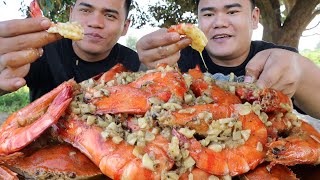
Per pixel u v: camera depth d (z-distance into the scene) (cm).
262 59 40
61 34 35
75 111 31
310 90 44
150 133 29
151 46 39
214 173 28
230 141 30
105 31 61
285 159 30
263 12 157
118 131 30
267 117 34
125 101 30
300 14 154
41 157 30
